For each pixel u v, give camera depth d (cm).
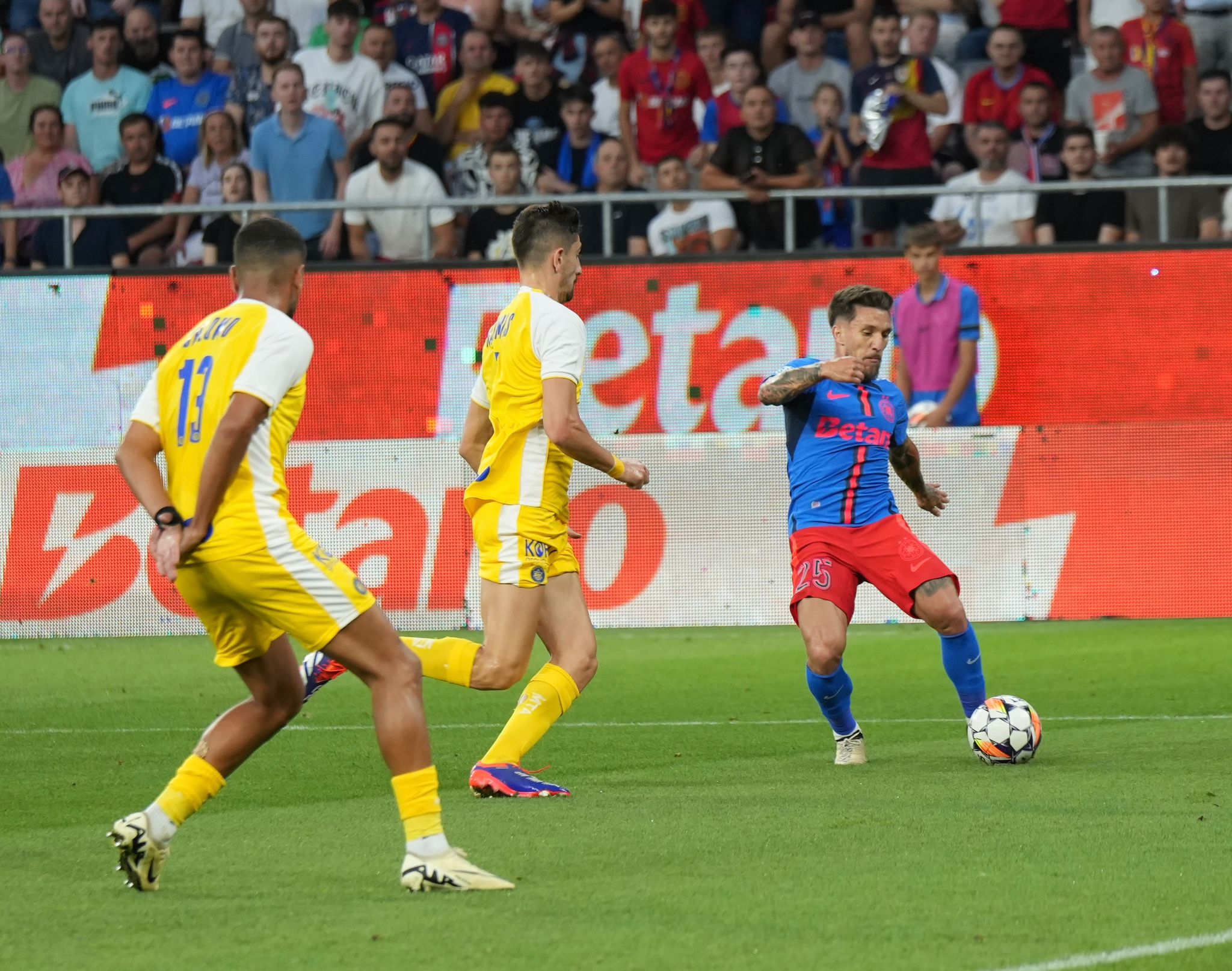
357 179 4816
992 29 5284
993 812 1897
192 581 1515
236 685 3453
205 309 4275
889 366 4191
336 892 1531
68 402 4303
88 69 5509
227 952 1300
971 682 2380
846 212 4769
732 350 4216
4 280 4291
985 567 4200
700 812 1948
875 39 4903
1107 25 4906
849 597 2341
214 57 5475
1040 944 1280
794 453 2389
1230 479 4131
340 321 4284
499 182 4678
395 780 1515
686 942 1304
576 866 1627
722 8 5397
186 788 1559
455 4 5612
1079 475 4169
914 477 2472
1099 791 2045
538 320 2061
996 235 4669
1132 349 4144
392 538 4275
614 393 4247
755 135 4641
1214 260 4119
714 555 4250
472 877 1506
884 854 1656
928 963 1227
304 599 1483
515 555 2091
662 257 4209
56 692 3353
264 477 1506
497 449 2105
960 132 5022
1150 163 4825
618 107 5319
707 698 3147
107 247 4831
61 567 4325
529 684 2148
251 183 4891
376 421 4284
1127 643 3800
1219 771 2198
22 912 1457
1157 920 1357
